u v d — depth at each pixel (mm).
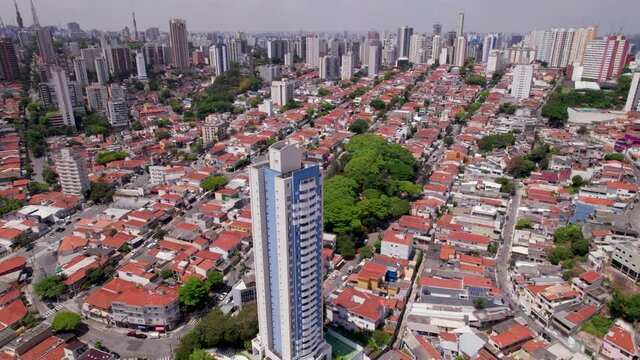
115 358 155500
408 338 158125
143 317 172000
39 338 161375
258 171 127875
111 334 172000
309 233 132375
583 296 170875
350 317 167625
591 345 150500
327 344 153000
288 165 126938
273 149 125875
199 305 186250
